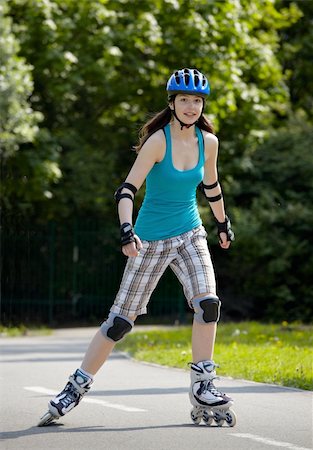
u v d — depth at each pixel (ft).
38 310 156.87
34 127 139.33
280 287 160.15
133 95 164.86
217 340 88.12
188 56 155.84
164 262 40.96
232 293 164.76
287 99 179.42
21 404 48.42
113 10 155.33
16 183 148.56
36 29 148.77
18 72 136.15
